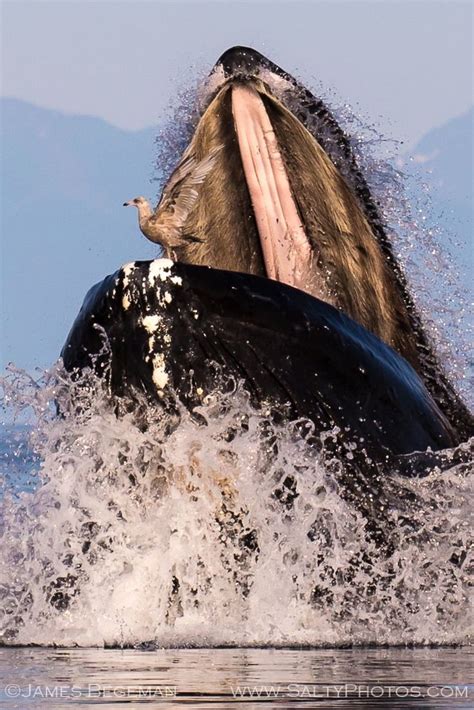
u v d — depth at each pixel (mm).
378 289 28297
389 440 25688
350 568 25734
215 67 28172
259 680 19750
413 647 24234
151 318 24359
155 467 25219
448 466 26438
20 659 22375
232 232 27422
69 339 25656
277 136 27328
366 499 25656
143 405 24812
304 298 25078
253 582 25453
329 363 25000
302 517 25375
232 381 24578
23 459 27297
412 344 28984
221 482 25062
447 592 26219
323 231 27469
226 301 24375
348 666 21391
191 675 20266
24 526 26984
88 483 25781
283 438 24859
